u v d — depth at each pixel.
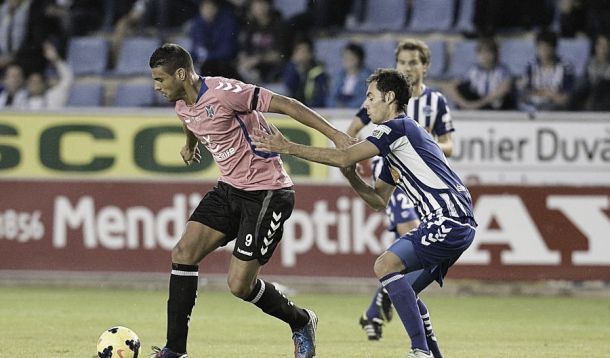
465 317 37.88
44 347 27.20
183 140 45.94
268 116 44.91
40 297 42.81
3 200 46.41
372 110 22.69
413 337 21.95
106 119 46.25
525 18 59.16
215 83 21.97
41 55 57.47
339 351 27.38
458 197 22.09
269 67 56.56
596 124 45.31
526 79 54.62
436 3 60.88
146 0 60.94
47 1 59.59
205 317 36.66
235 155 22.30
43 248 46.28
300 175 45.62
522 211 45.22
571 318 37.78
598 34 57.78
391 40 59.22
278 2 60.53
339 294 46.16
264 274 45.66
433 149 22.22
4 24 59.47
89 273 46.12
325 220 45.50
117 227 46.12
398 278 21.98
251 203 22.39
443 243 21.91
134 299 42.41
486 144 45.31
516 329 34.06
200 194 45.81
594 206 45.25
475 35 58.91
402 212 30.20
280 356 26.11
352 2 61.00
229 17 55.12
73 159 46.34
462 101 53.12
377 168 30.64
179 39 60.44
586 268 45.28
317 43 59.03
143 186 46.03
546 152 45.34
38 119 46.41
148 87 58.88
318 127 21.81
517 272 45.25
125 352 22.19
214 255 46.00
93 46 60.28
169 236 45.97
